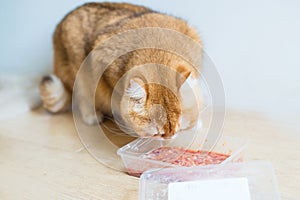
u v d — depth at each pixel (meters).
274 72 1.70
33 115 1.98
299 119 1.57
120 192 1.14
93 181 1.22
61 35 1.78
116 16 1.59
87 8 1.73
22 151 1.51
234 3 1.69
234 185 0.98
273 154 1.30
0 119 1.92
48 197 1.15
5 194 1.18
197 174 1.07
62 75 1.89
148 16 1.50
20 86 2.33
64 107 1.97
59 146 1.54
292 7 1.61
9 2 2.27
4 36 2.40
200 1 1.75
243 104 1.74
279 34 1.66
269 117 1.62
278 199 0.95
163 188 1.05
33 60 2.35
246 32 1.71
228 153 1.25
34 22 2.24
